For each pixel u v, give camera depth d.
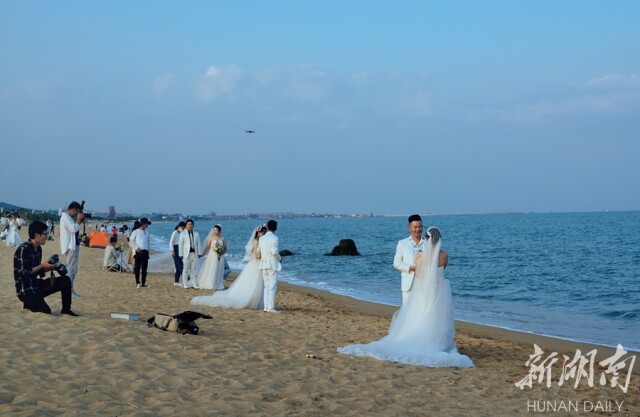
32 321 9.73
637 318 17.61
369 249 58.31
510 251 51.22
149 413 5.91
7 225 46.22
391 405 6.98
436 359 9.25
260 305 15.24
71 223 13.82
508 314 18.41
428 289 9.85
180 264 20.50
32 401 6.00
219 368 7.98
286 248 60.53
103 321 10.29
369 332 12.28
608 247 54.31
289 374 8.00
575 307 20.20
